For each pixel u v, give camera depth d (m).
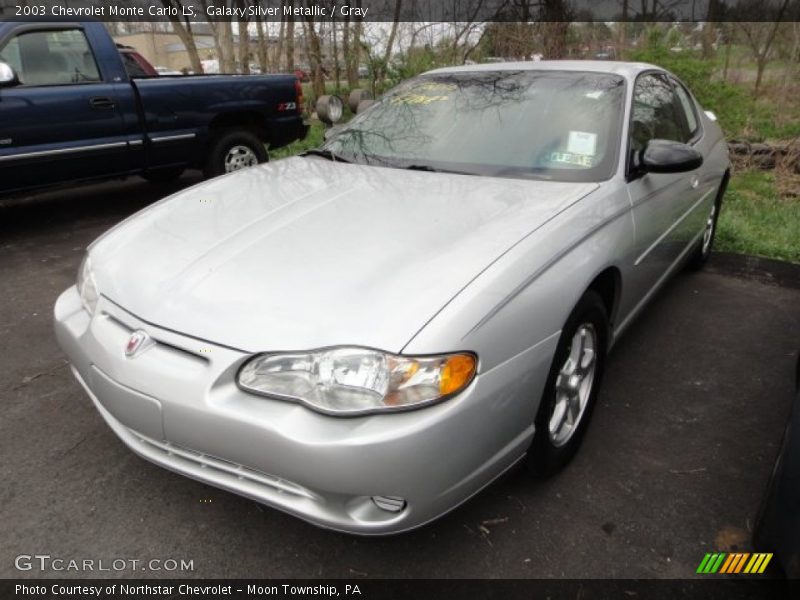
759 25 12.68
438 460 1.81
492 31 11.09
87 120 5.48
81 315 2.39
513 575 2.08
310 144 9.53
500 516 2.32
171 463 2.08
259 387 1.85
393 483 1.78
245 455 1.86
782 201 7.09
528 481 2.50
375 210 2.48
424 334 1.82
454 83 3.52
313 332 1.85
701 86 10.23
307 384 1.82
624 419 2.94
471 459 1.92
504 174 2.85
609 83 3.21
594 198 2.60
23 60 5.19
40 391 3.09
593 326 2.54
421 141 3.18
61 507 2.35
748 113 10.90
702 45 13.26
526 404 2.08
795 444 1.79
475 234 2.25
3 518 2.29
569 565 2.12
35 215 6.16
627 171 2.85
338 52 12.64
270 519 2.30
